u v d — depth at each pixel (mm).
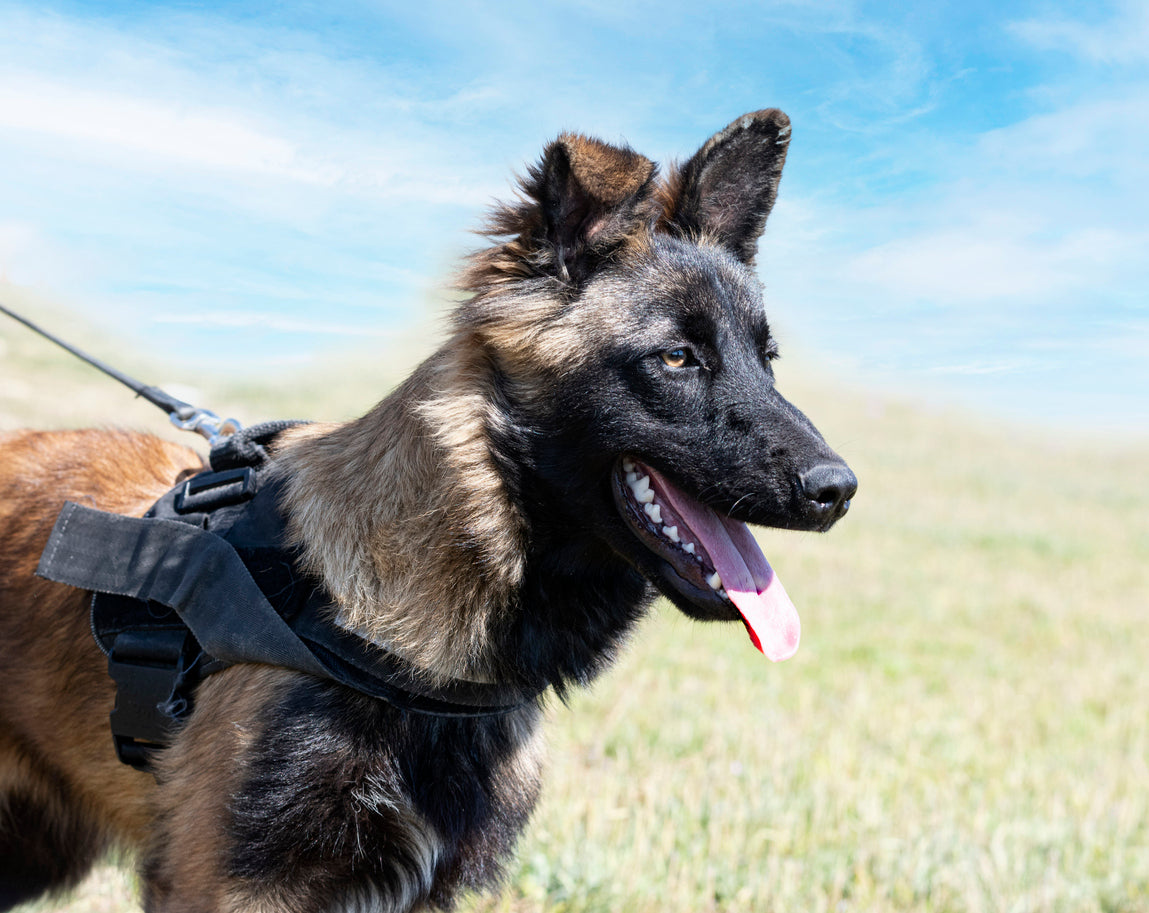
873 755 6430
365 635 2672
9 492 3482
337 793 2676
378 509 2766
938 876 4555
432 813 2805
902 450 32656
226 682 2807
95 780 3207
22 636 3246
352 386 26625
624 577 3057
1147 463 32781
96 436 3701
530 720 3104
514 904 4195
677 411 2797
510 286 2873
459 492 2723
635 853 4508
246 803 2658
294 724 2662
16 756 3381
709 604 2779
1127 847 5246
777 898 4293
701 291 2912
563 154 2818
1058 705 8430
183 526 2887
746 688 7801
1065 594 14250
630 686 7566
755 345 3012
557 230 2871
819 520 2721
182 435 14516
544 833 4664
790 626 2875
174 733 2904
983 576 15250
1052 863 4824
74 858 3572
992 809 5617
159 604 2939
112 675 2939
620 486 2848
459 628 2709
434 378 2861
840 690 8258
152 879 2947
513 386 2826
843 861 4613
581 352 2797
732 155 3361
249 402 23203
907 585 14070
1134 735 7703
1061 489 27438
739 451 2768
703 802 5137
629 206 2896
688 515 2885
